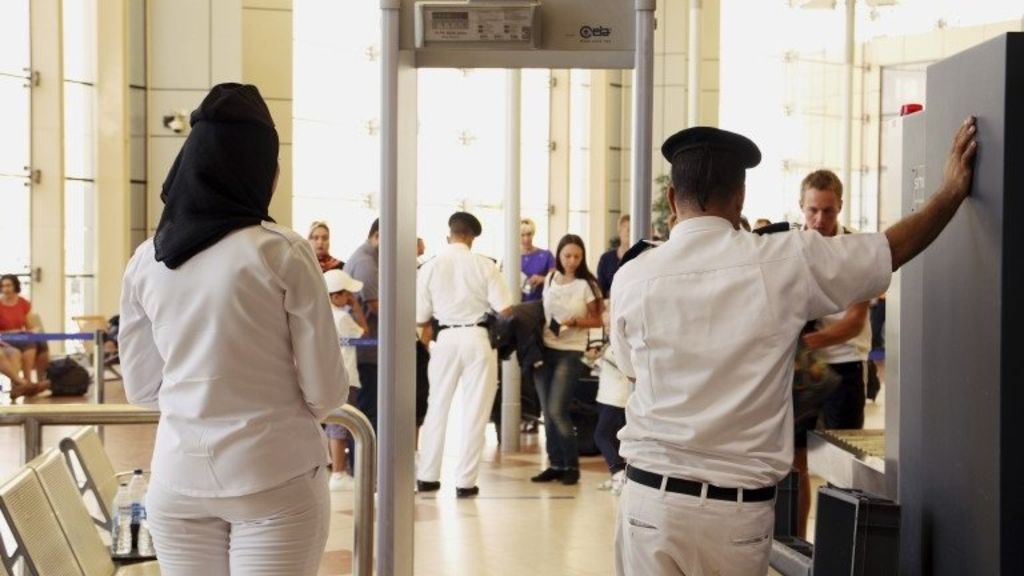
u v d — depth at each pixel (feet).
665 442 9.34
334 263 30.96
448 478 28.53
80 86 45.78
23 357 41.60
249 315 9.49
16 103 44.39
